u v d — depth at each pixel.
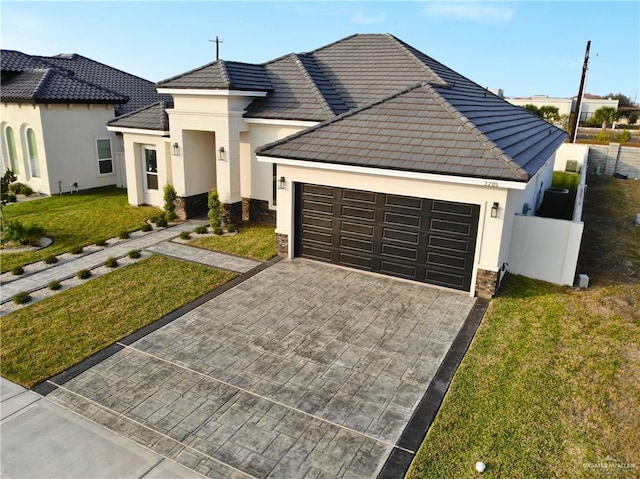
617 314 10.85
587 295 11.89
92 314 10.92
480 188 11.16
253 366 8.94
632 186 27.75
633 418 7.47
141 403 7.89
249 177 17.84
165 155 18.91
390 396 8.06
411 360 9.13
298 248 14.39
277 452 6.82
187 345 9.66
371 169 12.00
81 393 8.16
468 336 9.98
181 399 7.99
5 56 24.28
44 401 7.97
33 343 9.70
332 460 6.67
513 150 12.19
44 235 16.38
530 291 12.10
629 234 17.95
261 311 11.09
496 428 7.21
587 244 16.52
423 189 11.88
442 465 6.51
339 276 13.09
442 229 11.93
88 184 23.64
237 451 6.84
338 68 19.70
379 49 20.31
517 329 10.21
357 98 17.48
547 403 7.79
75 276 13.05
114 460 6.70
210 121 16.97
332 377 8.60
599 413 7.57
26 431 7.27
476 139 11.84
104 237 16.36
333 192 13.28
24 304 11.43
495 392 8.08
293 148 13.56
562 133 24.27
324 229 13.74
